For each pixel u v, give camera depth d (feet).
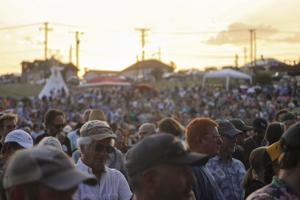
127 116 105.60
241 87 161.27
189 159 8.54
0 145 21.56
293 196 9.75
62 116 26.61
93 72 353.92
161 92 183.73
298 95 129.49
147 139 8.75
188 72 297.33
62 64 314.35
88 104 140.36
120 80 198.08
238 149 24.59
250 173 15.70
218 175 18.03
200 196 14.48
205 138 15.51
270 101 119.03
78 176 7.69
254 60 266.98
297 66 154.20
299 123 9.93
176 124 18.99
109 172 15.52
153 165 8.46
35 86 261.24
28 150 7.85
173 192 8.43
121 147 33.71
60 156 7.82
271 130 22.99
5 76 307.37
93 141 15.05
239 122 25.82
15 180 7.60
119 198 15.53
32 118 82.17
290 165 9.77
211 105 127.34
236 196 18.07
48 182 7.46
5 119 22.72
